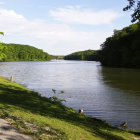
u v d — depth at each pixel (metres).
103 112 17.22
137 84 34.41
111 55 96.69
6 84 23.88
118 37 102.50
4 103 11.84
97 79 43.38
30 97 17.31
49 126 8.60
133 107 18.88
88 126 11.07
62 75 54.16
